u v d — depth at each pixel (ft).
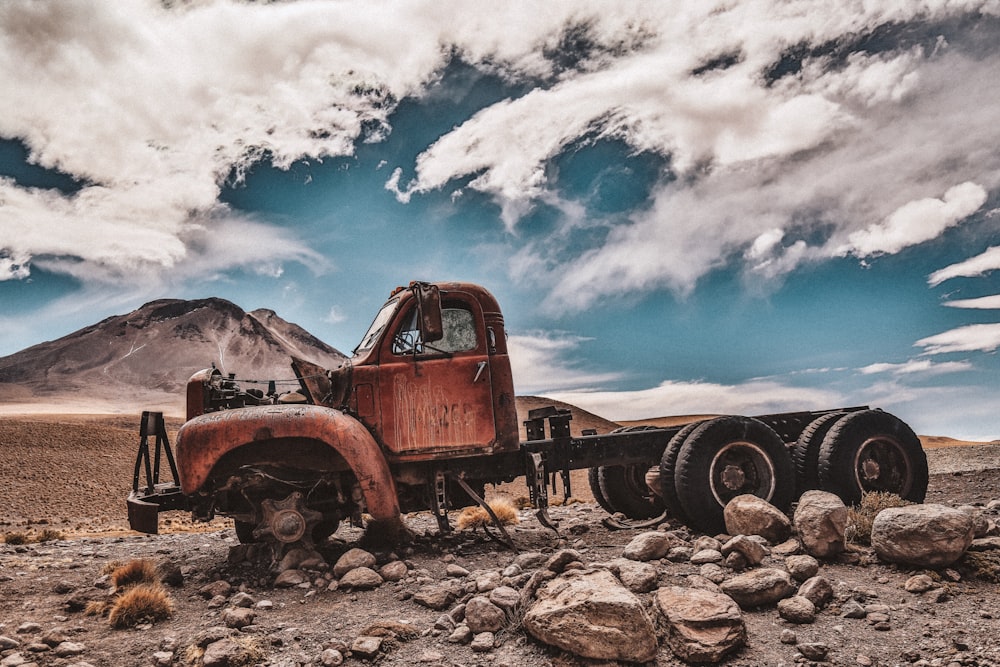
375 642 13.84
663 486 22.89
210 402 21.20
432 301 19.88
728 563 17.35
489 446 21.21
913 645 13.03
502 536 23.70
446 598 16.29
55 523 115.65
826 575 16.90
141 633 15.28
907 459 23.48
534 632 13.55
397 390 21.07
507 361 21.93
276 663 13.37
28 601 18.37
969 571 16.11
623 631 12.75
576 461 23.58
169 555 24.99
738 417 22.84
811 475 24.13
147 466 22.13
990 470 33.47
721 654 12.75
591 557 19.75
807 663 12.58
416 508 22.40
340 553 21.95
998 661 12.07
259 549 21.88
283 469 20.06
